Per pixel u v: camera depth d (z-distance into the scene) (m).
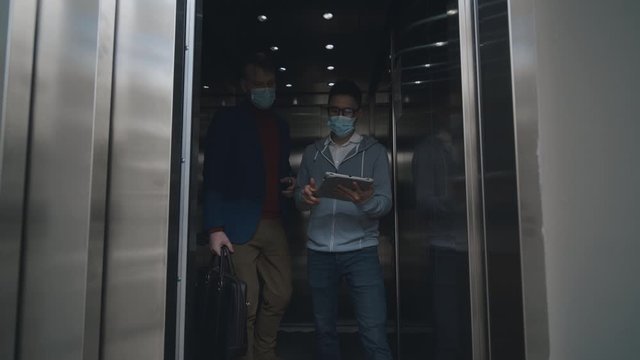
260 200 2.27
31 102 1.28
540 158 1.40
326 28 3.31
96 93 1.28
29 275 1.25
